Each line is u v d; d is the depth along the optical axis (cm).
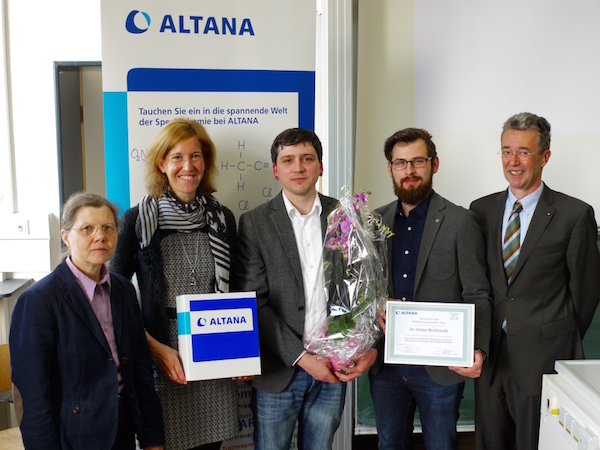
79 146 327
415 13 293
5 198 321
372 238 189
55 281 160
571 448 153
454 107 300
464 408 319
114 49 223
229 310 183
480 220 225
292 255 193
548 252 210
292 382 194
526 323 210
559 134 303
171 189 198
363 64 295
